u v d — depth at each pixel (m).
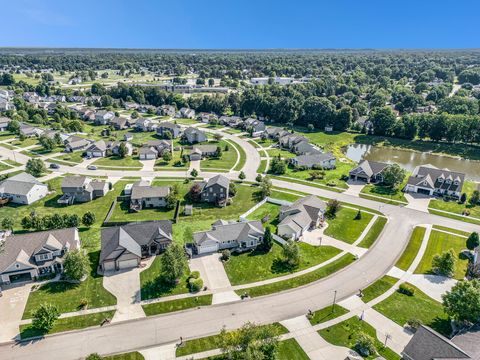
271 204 87.88
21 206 83.94
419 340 41.81
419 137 151.12
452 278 60.06
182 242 69.50
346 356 44.41
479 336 42.91
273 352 42.31
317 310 52.47
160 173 107.75
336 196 93.19
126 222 75.25
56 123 158.38
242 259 64.88
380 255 66.69
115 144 124.19
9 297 53.88
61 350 45.12
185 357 44.28
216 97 198.25
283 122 177.12
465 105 163.12
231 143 143.00
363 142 152.12
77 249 59.84
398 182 98.62
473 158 130.88
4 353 44.41
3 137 139.00
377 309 52.69
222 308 52.81
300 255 64.94
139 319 50.38
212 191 87.06
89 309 51.97
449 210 85.62
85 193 86.88
